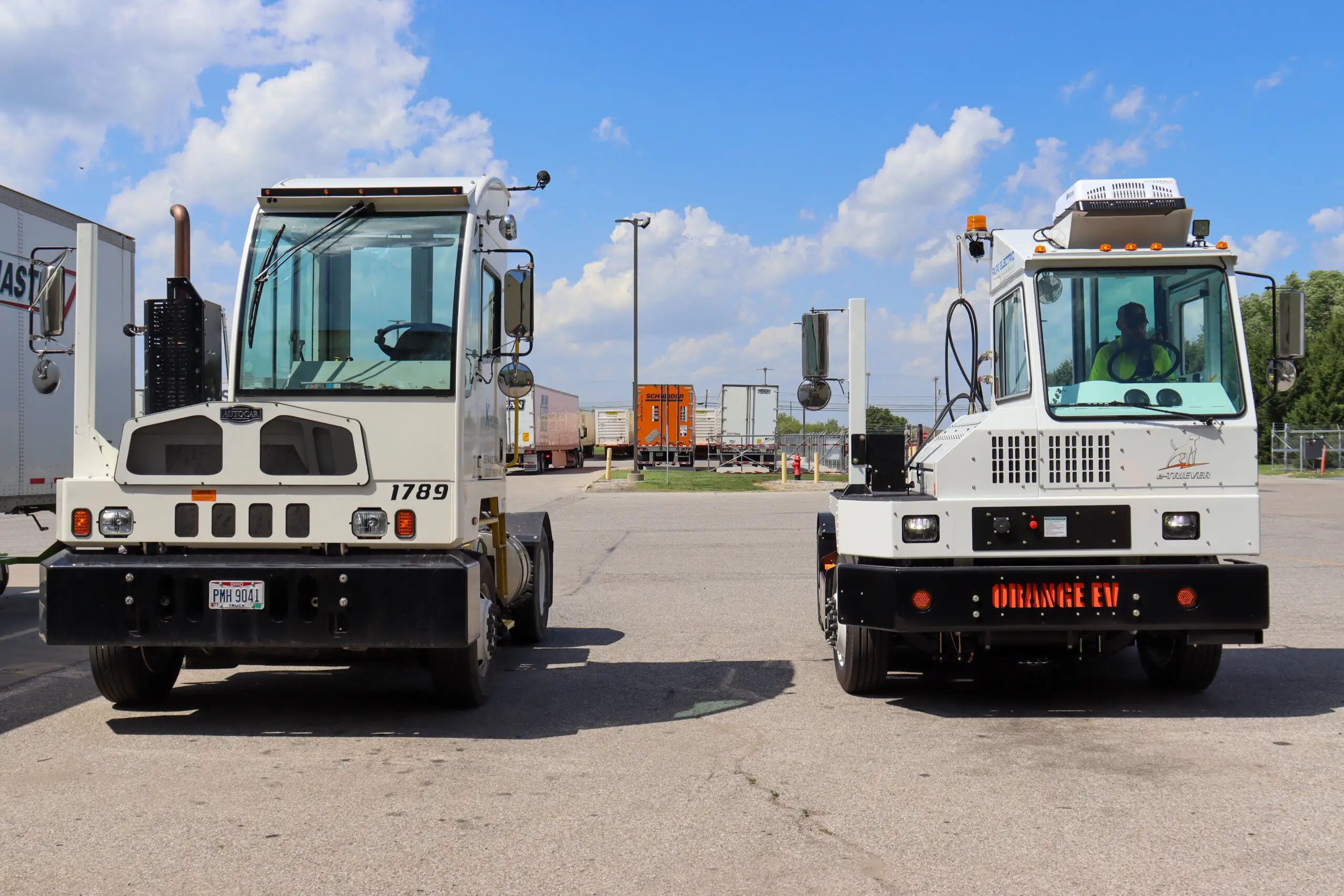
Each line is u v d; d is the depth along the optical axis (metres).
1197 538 6.35
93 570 6.01
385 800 5.02
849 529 6.61
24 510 11.05
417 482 6.15
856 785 5.22
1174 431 6.43
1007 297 7.21
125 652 6.70
